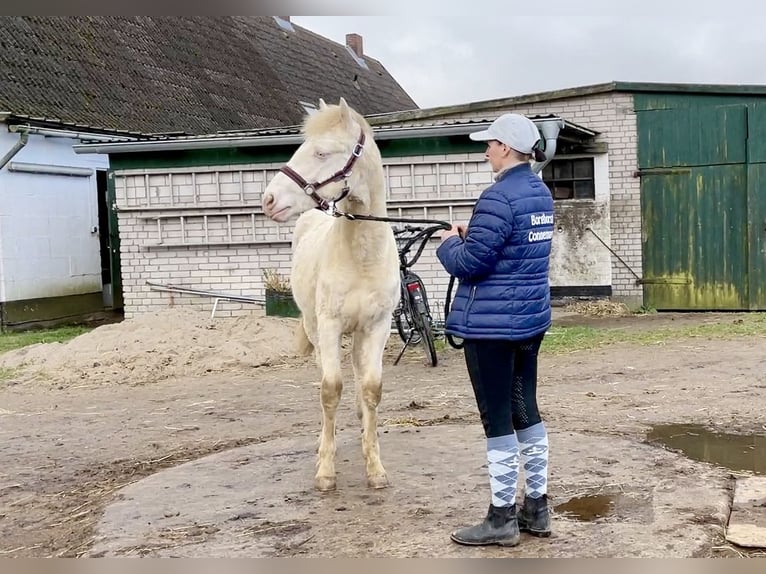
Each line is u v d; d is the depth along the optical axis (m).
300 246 5.43
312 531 3.91
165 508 4.34
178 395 7.67
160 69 18.70
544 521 3.73
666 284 13.55
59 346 9.69
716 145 13.19
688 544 3.60
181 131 17.06
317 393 7.53
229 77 21.34
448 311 3.94
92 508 4.46
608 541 3.66
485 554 3.55
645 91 13.34
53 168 13.76
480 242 3.42
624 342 9.94
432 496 4.36
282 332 9.88
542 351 9.40
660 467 4.78
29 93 14.05
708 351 9.05
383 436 5.71
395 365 8.85
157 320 10.16
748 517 3.94
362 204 4.38
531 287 3.52
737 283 13.25
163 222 11.83
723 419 6.00
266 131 12.94
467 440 5.51
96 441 6.06
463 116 14.11
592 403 6.64
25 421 6.82
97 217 15.08
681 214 13.44
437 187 10.89
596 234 13.68
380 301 4.47
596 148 13.63
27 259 13.29
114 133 14.12
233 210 11.55
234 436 6.04
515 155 3.55
